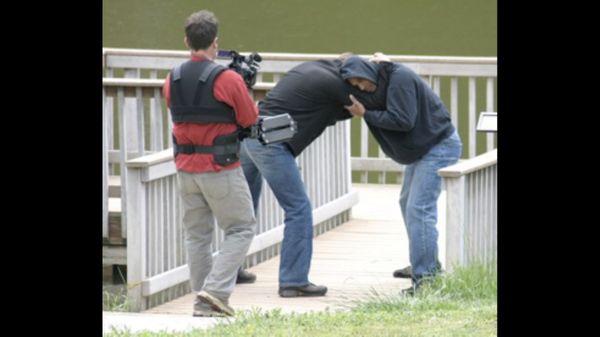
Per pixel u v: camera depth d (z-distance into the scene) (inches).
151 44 2546.8
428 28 2498.8
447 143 1300.4
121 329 1089.4
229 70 1147.3
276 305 1261.1
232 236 1173.7
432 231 1288.1
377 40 2508.6
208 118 1144.8
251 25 2539.4
